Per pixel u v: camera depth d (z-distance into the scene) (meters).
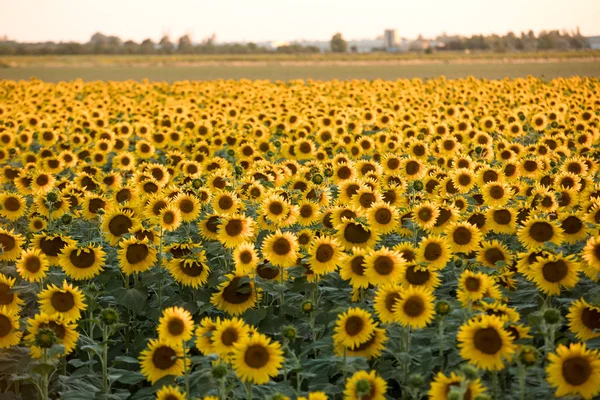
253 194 11.98
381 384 5.95
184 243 9.23
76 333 7.21
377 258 7.57
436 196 12.20
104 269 9.74
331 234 9.48
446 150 17.69
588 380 5.73
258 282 8.48
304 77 70.69
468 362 6.31
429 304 6.73
